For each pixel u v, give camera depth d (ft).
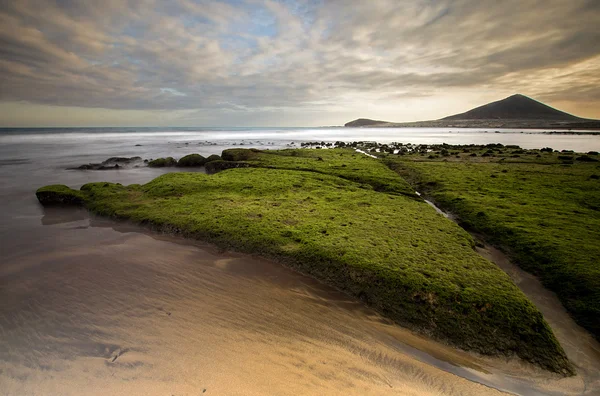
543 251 34.45
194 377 18.22
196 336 22.45
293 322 24.89
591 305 25.98
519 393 19.29
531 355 21.93
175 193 58.95
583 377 20.61
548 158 105.40
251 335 22.88
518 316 23.88
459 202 54.75
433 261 30.94
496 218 45.06
